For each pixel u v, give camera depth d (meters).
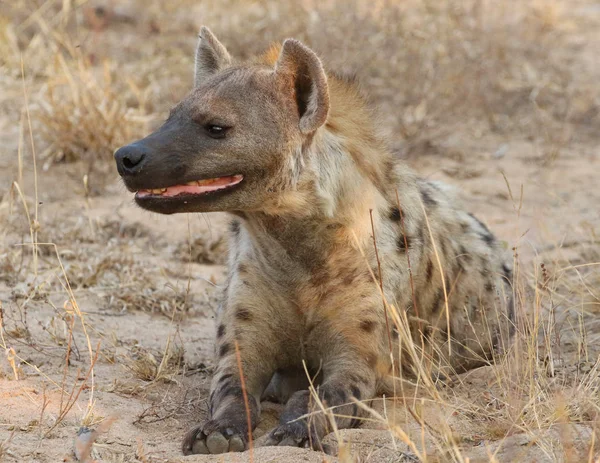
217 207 6.74
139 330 8.72
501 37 16.66
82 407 6.84
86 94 13.05
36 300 8.95
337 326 7.14
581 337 8.04
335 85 7.32
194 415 7.03
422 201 7.80
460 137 14.46
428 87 14.77
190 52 16.23
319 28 15.62
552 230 11.52
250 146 6.71
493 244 8.63
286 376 7.67
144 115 13.70
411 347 6.70
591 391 6.88
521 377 7.17
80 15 17.09
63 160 12.77
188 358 8.20
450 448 5.88
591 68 17.36
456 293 7.96
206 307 9.45
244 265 7.29
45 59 15.27
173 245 10.88
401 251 7.30
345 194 6.97
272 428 6.99
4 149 12.91
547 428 6.41
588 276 9.84
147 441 6.46
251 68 6.99
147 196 6.65
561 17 19.88
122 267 9.92
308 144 6.84
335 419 6.65
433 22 16.53
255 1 17.98
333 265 7.05
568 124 15.16
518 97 15.72
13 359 7.16
